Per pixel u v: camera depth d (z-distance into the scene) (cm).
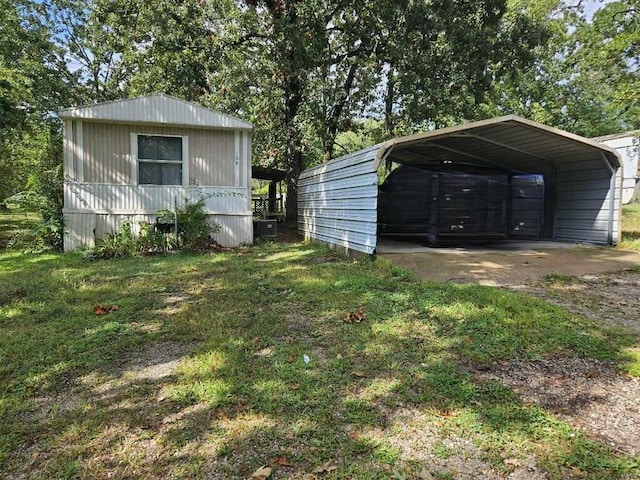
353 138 1800
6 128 983
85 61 1875
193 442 201
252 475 177
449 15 1129
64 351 311
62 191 878
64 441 204
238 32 1218
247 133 932
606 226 869
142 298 459
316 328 354
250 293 477
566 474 175
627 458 184
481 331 338
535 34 1184
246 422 216
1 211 1642
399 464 183
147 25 1141
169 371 277
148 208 881
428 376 262
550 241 983
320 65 1230
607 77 1548
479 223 864
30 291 491
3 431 212
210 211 916
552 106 2234
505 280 538
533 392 244
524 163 1030
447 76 1219
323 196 905
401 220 1090
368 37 1194
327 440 200
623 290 492
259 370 273
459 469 179
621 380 260
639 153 1149
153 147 879
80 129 837
